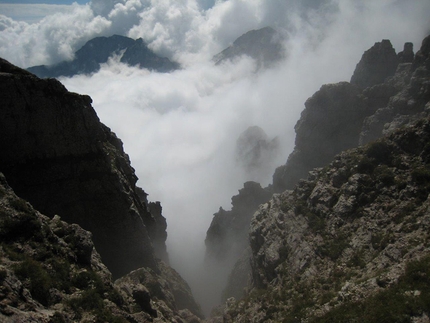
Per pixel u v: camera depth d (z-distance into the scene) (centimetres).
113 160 5722
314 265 4300
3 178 3403
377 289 2914
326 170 5681
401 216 3953
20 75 4516
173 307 4916
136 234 5450
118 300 3238
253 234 6300
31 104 4559
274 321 3891
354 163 5034
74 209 4959
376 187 4488
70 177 4919
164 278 6069
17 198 3300
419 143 4522
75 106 4916
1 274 2272
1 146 4441
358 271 3666
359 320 2623
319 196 5153
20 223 3091
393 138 4853
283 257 4978
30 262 2742
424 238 3347
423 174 4103
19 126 4512
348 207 4544
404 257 3188
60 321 2377
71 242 3459
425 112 6662
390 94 8769
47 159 4750
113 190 5234
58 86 4778
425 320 2281
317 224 4816
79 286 3055
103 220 5209
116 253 5356
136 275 4891
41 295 2588
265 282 5262
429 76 7475
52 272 2936
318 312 3281
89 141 5088
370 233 4059
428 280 2597
